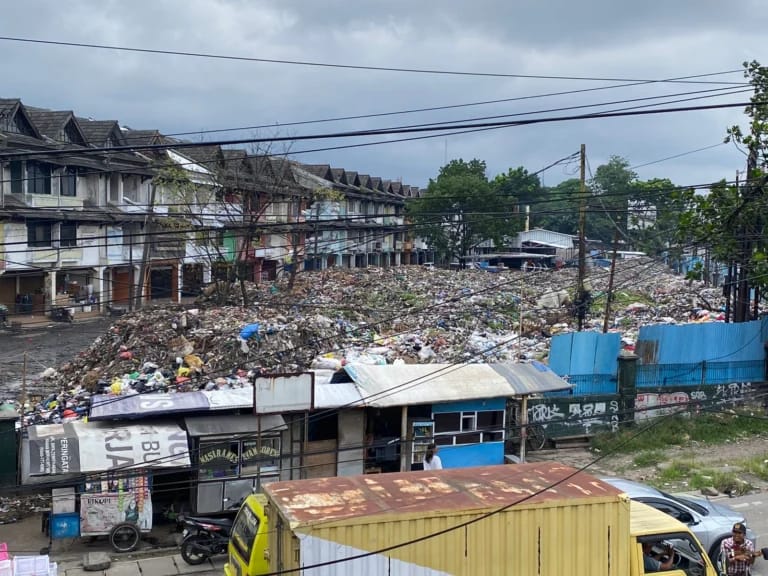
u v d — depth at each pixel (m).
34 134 39.97
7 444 15.95
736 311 29.17
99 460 14.80
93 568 14.22
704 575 11.24
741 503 18.53
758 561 15.18
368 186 79.44
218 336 30.05
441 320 40.09
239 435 16.44
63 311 43.38
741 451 23.23
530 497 10.33
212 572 14.27
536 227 104.25
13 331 40.22
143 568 14.38
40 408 23.48
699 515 14.56
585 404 23.61
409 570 9.69
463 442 19.52
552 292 48.62
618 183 104.19
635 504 12.30
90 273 46.66
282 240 56.12
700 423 25.14
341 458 18.11
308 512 9.62
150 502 15.22
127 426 15.93
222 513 16.22
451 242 75.75
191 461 16.05
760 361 27.78
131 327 31.44
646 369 25.92
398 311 42.88
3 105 38.47
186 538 14.57
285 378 16.53
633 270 67.50
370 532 9.52
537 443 22.81
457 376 19.75
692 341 26.67
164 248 49.12
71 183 43.84
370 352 30.50
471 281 60.75
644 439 23.55
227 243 49.62
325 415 17.72
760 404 27.00
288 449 17.50
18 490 15.13
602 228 99.25
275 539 10.12
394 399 18.16
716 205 25.73
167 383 24.72
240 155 48.38
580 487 10.85
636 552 10.84
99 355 30.30
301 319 35.50
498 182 75.75
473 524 9.92
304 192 53.97
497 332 38.12
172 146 9.42
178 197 44.50
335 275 58.44
